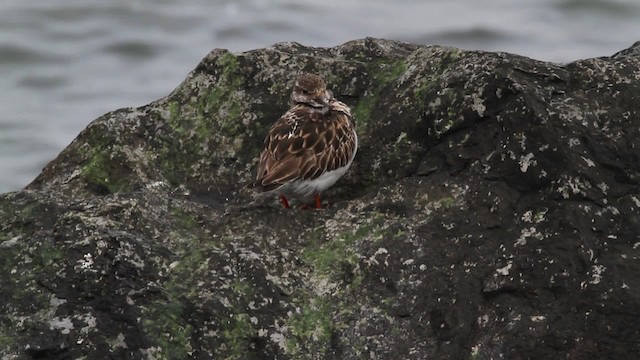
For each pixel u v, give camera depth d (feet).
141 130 43.19
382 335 34.60
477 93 38.63
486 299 35.14
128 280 34.63
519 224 36.29
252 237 36.78
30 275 35.09
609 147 37.19
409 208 37.96
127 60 117.39
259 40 122.01
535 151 37.14
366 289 35.55
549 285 34.76
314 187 39.73
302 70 43.86
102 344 33.60
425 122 39.68
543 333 34.14
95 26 123.24
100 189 41.75
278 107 43.29
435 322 34.83
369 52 45.37
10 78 112.27
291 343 34.24
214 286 34.71
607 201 36.32
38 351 33.37
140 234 36.47
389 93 41.83
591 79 38.99
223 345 34.01
